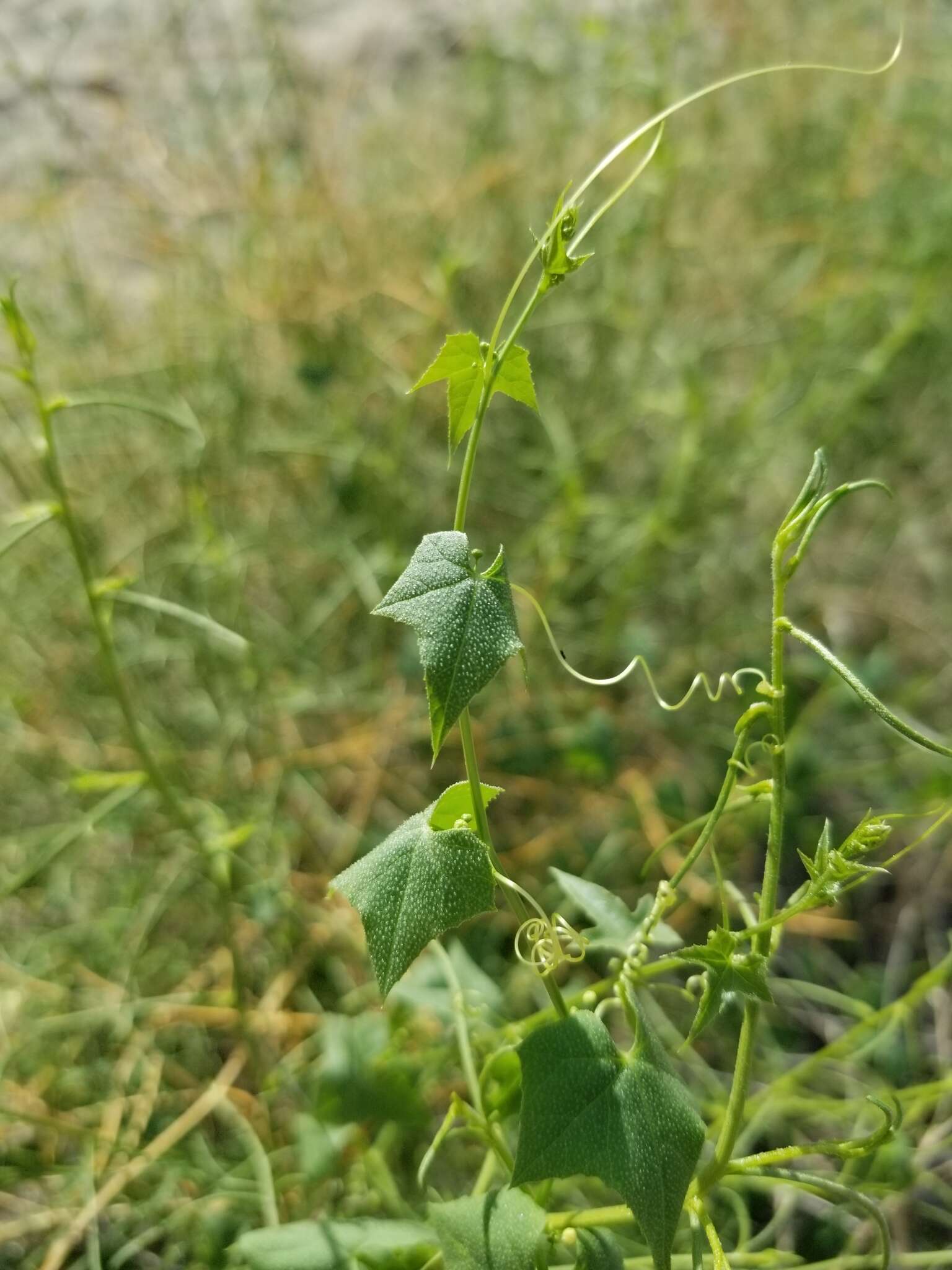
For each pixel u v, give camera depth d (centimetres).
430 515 41
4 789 36
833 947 34
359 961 31
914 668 41
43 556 38
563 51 48
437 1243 17
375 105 52
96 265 49
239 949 30
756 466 41
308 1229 19
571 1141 13
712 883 32
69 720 37
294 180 44
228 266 44
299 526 40
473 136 47
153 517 40
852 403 38
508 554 39
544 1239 17
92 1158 25
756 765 35
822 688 36
